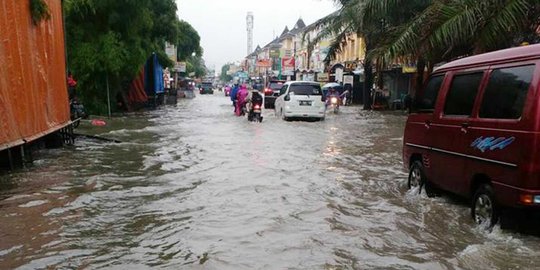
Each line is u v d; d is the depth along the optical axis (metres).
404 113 27.41
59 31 12.05
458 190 6.15
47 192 7.32
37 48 9.96
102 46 21.50
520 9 11.46
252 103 20.59
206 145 12.81
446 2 13.10
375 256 4.82
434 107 6.93
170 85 48.00
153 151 11.68
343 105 37.12
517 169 4.94
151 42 27.89
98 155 11.02
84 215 6.13
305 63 70.88
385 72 33.25
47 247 4.98
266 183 8.10
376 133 16.42
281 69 64.12
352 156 11.35
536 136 4.79
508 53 5.56
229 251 4.88
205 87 70.88
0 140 7.79
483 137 5.57
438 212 6.38
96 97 23.38
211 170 9.23
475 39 12.55
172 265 4.51
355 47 46.78
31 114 9.44
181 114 25.30
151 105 30.83
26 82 9.16
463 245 5.15
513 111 5.16
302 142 13.73
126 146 12.55
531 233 5.39
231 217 6.09
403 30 14.36
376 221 6.02
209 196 7.16
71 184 7.89
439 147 6.61
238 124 19.36
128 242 5.14
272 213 6.29
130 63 22.50
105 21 21.86
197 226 5.70
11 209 6.38
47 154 11.15
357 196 7.34
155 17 29.03
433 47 13.53
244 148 12.29
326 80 45.31
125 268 4.44
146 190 7.51
